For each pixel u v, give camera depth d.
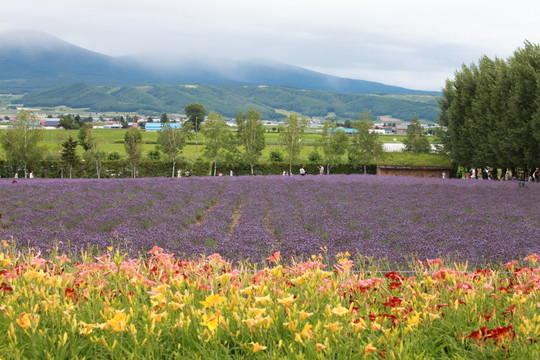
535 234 17.44
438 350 4.72
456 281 6.14
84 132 122.50
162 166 68.69
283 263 12.94
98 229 19.58
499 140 49.97
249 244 15.80
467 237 16.62
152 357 4.36
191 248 14.91
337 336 4.66
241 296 5.37
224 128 69.25
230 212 24.41
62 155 61.41
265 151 108.19
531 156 46.59
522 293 5.89
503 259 12.81
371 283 5.89
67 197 30.33
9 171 63.25
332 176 54.34
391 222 20.67
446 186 40.03
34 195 31.08
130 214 23.62
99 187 36.44
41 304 5.02
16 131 60.53
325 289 5.80
